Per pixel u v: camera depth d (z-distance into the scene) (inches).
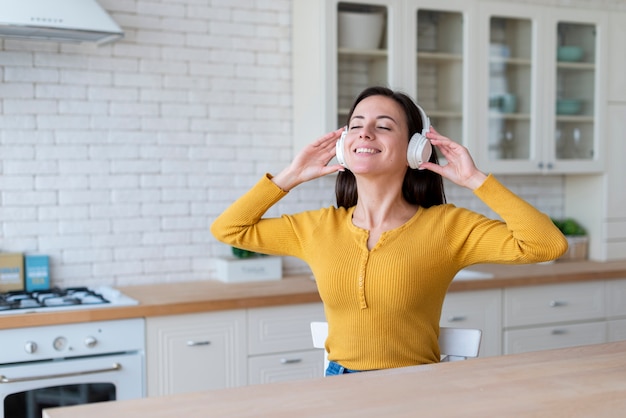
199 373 123.7
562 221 175.5
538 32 159.3
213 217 148.3
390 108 77.3
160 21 142.3
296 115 151.8
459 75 152.6
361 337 74.5
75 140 137.2
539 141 160.9
